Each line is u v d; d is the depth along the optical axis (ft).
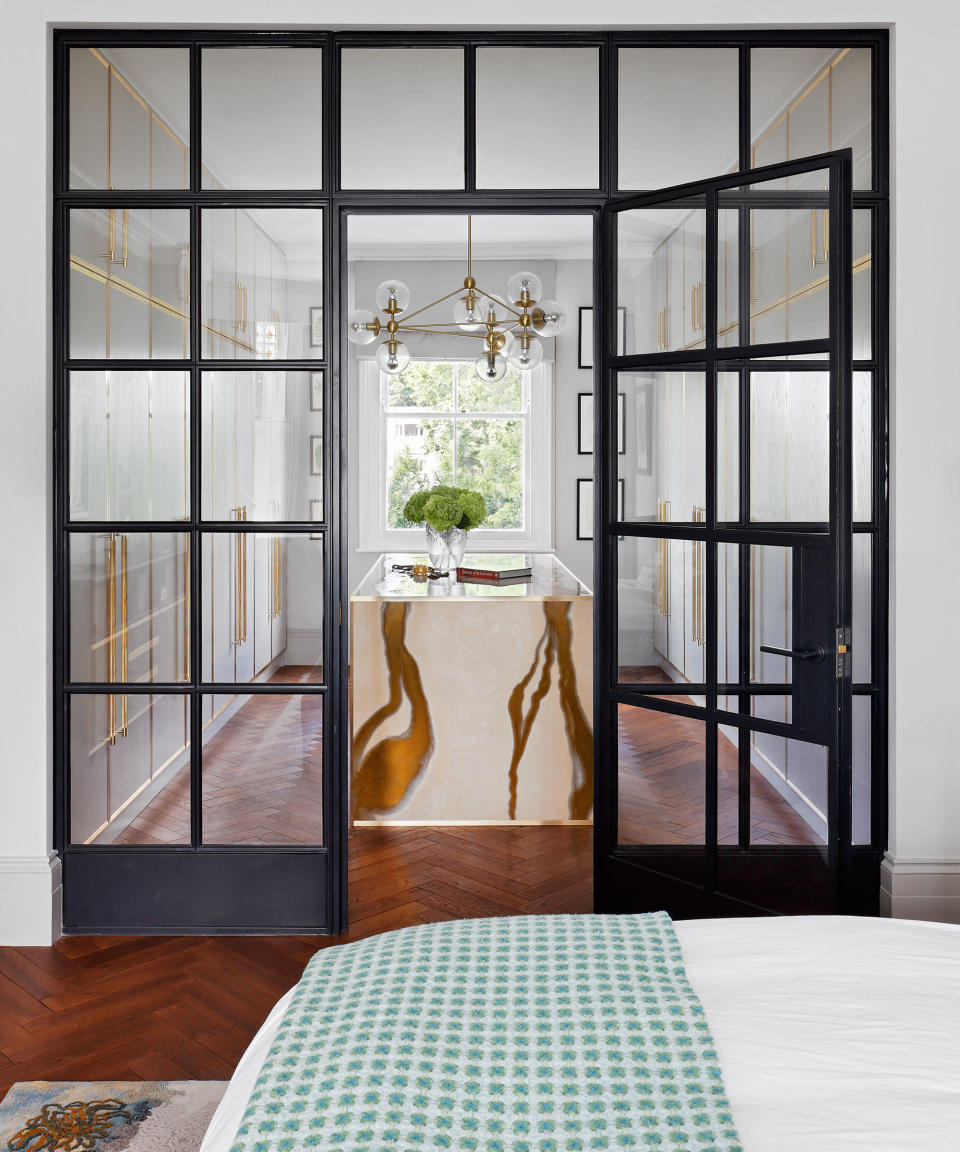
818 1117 3.51
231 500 10.08
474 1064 3.83
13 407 9.71
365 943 5.17
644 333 9.75
